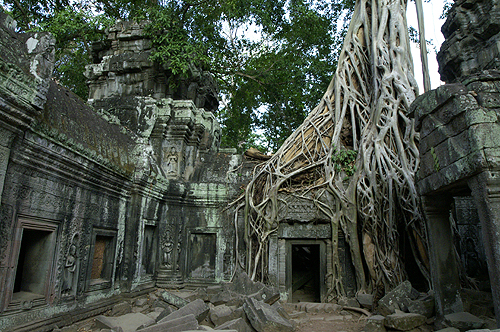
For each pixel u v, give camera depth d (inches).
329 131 450.9
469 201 389.4
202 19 536.7
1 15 195.3
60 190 249.3
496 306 173.3
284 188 415.8
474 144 185.9
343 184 406.6
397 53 440.5
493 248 174.4
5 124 189.0
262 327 232.7
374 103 429.1
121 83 481.4
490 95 191.8
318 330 275.7
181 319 218.2
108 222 311.3
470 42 358.0
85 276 276.1
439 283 237.0
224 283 385.7
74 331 242.4
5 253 200.1
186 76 484.4
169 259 405.4
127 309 306.0
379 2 470.9
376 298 338.3
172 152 443.2
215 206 430.0
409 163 371.6
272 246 395.5
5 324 198.4
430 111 232.2
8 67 184.2
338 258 385.4
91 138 283.0
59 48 571.8
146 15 535.2
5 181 200.7
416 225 341.1
